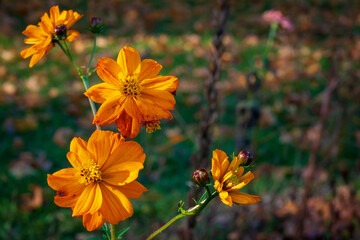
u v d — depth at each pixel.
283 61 6.30
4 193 3.44
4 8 6.86
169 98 1.27
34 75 5.28
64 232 3.17
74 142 1.21
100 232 3.23
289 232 2.99
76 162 1.19
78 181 1.19
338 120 3.50
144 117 1.22
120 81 1.25
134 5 7.80
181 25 7.34
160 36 6.83
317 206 3.17
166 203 3.55
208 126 2.25
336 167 3.71
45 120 4.50
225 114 4.74
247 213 3.26
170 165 4.04
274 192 3.65
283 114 5.03
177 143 4.31
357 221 2.79
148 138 4.30
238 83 5.44
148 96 1.26
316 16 8.04
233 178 1.23
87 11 7.36
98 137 1.20
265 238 3.08
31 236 3.08
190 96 5.14
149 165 4.00
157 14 7.54
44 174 3.68
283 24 4.04
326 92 2.34
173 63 5.93
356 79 4.23
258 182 3.80
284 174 3.97
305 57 6.50
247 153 1.29
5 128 4.26
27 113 4.57
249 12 8.17
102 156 1.20
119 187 1.20
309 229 2.91
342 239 2.75
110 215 1.16
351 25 4.95
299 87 5.63
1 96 4.71
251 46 6.73
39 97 4.82
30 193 3.48
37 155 3.96
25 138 4.20
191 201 2.22
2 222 3.14
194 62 5.98
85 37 6.47
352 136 4.34
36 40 1.42
